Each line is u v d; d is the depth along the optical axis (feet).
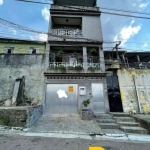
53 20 42.68
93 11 41.88
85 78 34.73
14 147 12.40
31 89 33.35
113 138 16.88
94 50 37.65
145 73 36.65
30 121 19.77
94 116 27.17
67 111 31.89
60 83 33.94
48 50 36.99
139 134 18.69
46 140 14.92
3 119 18.69
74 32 40.52
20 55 36.47
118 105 33.88
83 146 13.57
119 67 37.37
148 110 32.60
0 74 34.09
